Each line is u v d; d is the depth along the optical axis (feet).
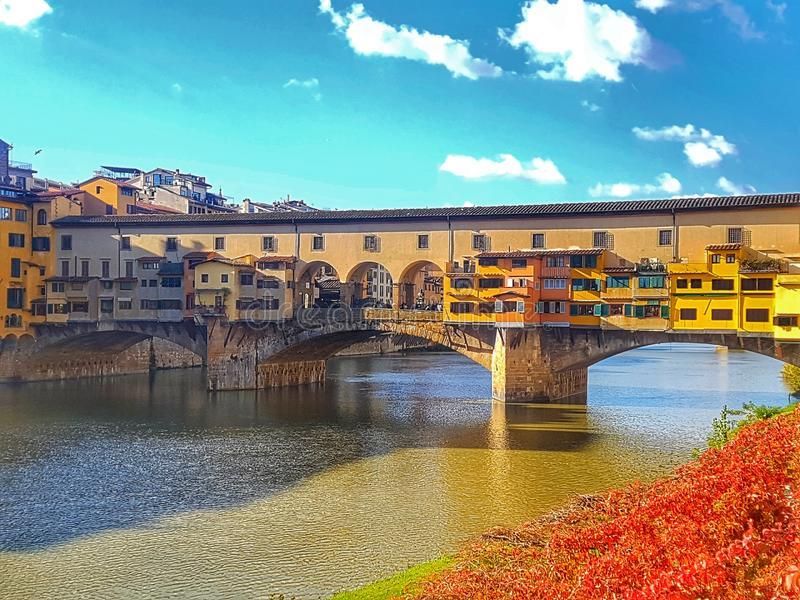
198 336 278.05
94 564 102.06
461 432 190.29
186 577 97.30
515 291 224.53
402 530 113.80
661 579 49.73
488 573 73.97
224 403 241.35
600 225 223.92
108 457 164.25
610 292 217.97
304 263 261.65
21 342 285.84
